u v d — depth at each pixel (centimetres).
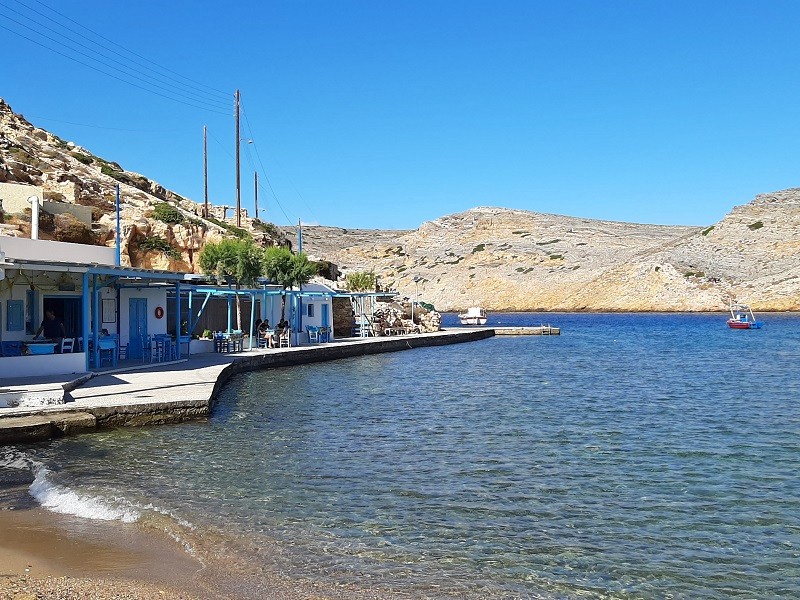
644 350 5275
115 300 2864
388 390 2730
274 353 3500
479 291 18450
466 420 2050
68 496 1187
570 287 17100
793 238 16000
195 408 1888
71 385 1991
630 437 1808
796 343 6072
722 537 1051
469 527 1073
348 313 5519
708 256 16462
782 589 870
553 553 973
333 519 1099
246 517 1099
